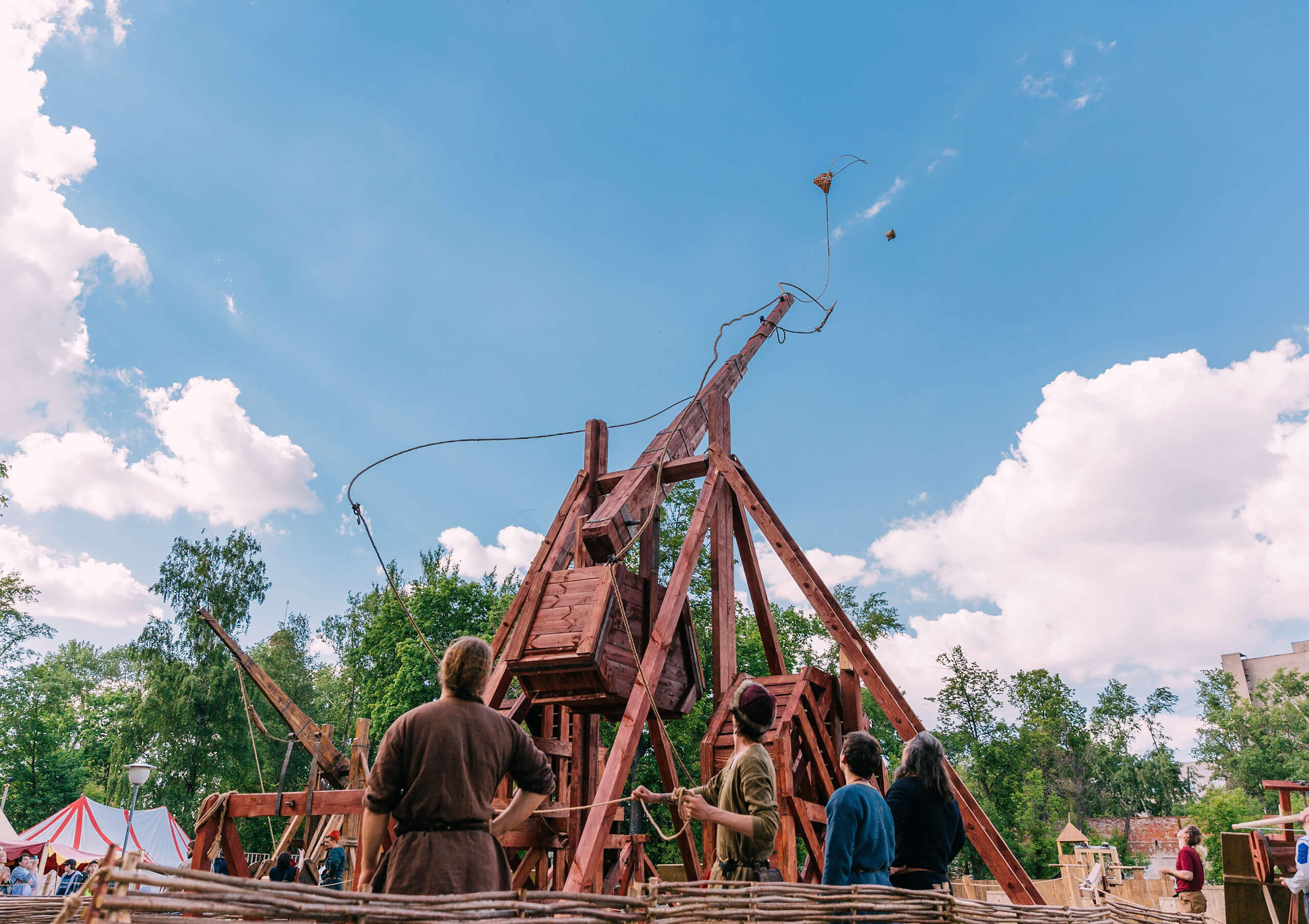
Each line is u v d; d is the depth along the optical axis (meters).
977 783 45.91
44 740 47.44
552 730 8.27
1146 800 65.25
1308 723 81.06
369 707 35.78
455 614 35.22
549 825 6.66
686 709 6.79
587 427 8.61
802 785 7.24
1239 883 8.62
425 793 2.61
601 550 7.34
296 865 12.73
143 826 22.31
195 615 40.38
